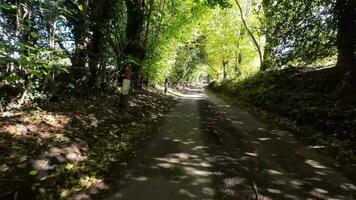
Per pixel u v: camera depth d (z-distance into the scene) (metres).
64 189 4.33
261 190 4.77
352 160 6.56
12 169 4.20
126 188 4.61
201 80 120.94
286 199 4.48
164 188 4.68
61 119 6.59
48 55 6.73
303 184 5.09
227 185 4.90
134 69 14.94
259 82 20.31
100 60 10.54
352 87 10.47
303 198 4.55
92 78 10.24
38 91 7.20
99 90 10.86
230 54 32.75
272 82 17.77
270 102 15.12
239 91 24.14
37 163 4.57
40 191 4.10
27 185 4.08
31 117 6.04
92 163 5.36
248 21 27.38
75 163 5.16
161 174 5.24
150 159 6.04
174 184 4.84
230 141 7.94
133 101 12.87
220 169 5.65
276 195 4.61
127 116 9.66
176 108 15.70
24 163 4.41
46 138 5.40
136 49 13.55
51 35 7.07
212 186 4.84
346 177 5.50
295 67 15.68
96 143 6.34
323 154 6.99
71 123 6.60
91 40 10.06
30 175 4.27
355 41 10.70
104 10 10.34
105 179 4.87
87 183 4.63
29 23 6.10
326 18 11.29
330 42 11.73
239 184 4.96
